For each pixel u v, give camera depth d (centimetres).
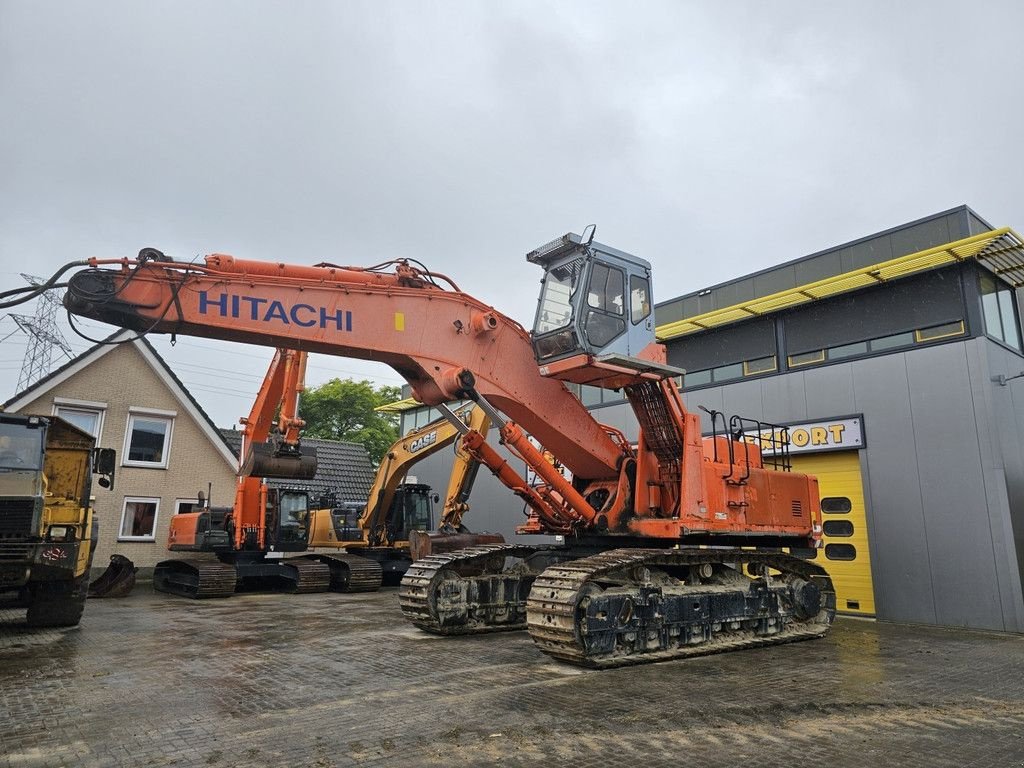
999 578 1070
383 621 1112
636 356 891
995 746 493
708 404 1526
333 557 1711
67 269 641
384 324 798
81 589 1038
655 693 637
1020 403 1201
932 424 1174
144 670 714
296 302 746
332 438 3953
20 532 939
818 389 1336
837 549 1284
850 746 490
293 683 659
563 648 746
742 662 801
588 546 1009
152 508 1995
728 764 452
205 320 691
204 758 450
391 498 1811
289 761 446
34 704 579
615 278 896
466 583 987
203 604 1379
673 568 916
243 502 1598
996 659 827
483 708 575
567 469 1052
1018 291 1298
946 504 1141
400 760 450
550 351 869
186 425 2081
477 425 1541
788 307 1413
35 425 997
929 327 1212
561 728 522
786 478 1072
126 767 433
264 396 1423
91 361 1950
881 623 1171
